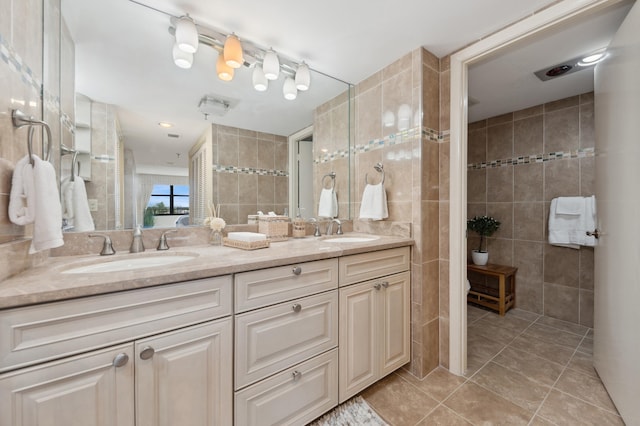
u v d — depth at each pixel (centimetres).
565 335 211
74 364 70
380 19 134
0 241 73
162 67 138
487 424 125
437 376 162
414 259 164
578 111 229
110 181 126
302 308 115
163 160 141
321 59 171
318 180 197
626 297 118
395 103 174
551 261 245
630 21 114
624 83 119
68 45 115
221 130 159
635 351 111
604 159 141
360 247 135
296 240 170
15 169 76
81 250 115
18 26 83
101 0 117
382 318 148
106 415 74
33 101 93
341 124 204
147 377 80
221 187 159
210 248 135
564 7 121
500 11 130
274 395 107
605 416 128
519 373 163
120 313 76
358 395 145
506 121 273
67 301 69
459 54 160
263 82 164
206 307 91
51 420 67
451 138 164
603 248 143
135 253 120
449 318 166
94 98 122
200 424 90
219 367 93
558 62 176
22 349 64
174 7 123
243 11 127
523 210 262
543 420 126
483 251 286
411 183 165
